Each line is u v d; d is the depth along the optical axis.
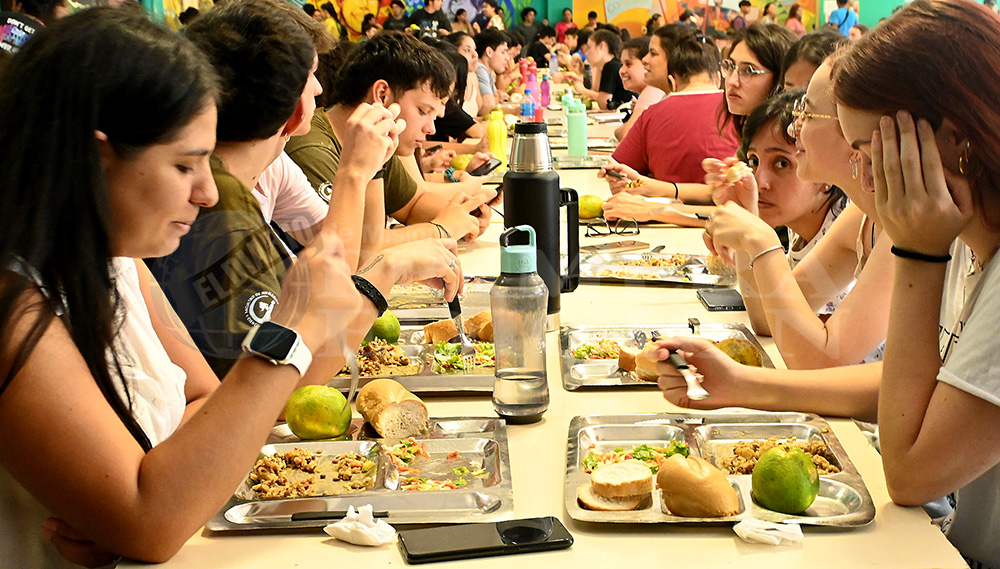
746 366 1.43
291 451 1.25
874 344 1.58
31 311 0.96
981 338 1.05
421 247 1.48
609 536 1.06
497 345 1.38
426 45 2.48
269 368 1.04
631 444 1.32
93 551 1.05
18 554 1.08
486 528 1.06
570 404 1.46
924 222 1.10
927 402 1.12
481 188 2.79
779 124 1.91
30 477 0.97
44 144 0.95
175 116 0.98
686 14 10.81
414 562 1.00
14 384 0.94
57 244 0.98
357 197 1.38
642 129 3.52
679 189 3.01
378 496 1.13
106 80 0.95
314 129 2.33
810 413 1.39
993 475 1.20
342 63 2.51
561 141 4.80
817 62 2.49
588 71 8.25
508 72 8.31
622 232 2.68
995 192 1.08
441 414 1.42
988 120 1.04
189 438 1.00
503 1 14.23
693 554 1.01
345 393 1.47
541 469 1.23
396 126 1.44
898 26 1.08
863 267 1.75
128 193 1.00
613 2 14.12
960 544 1.25
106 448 0.97
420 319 1.87
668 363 1.43
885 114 1.09
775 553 1.01
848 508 1.11
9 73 0.98
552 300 1.79
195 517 1.00
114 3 1.04
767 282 1.64
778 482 1.08
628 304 1.99
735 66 2.91
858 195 1.48
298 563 1.01
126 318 1.19
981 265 1.16
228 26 1.40
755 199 1.95
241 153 1.45
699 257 2.34
